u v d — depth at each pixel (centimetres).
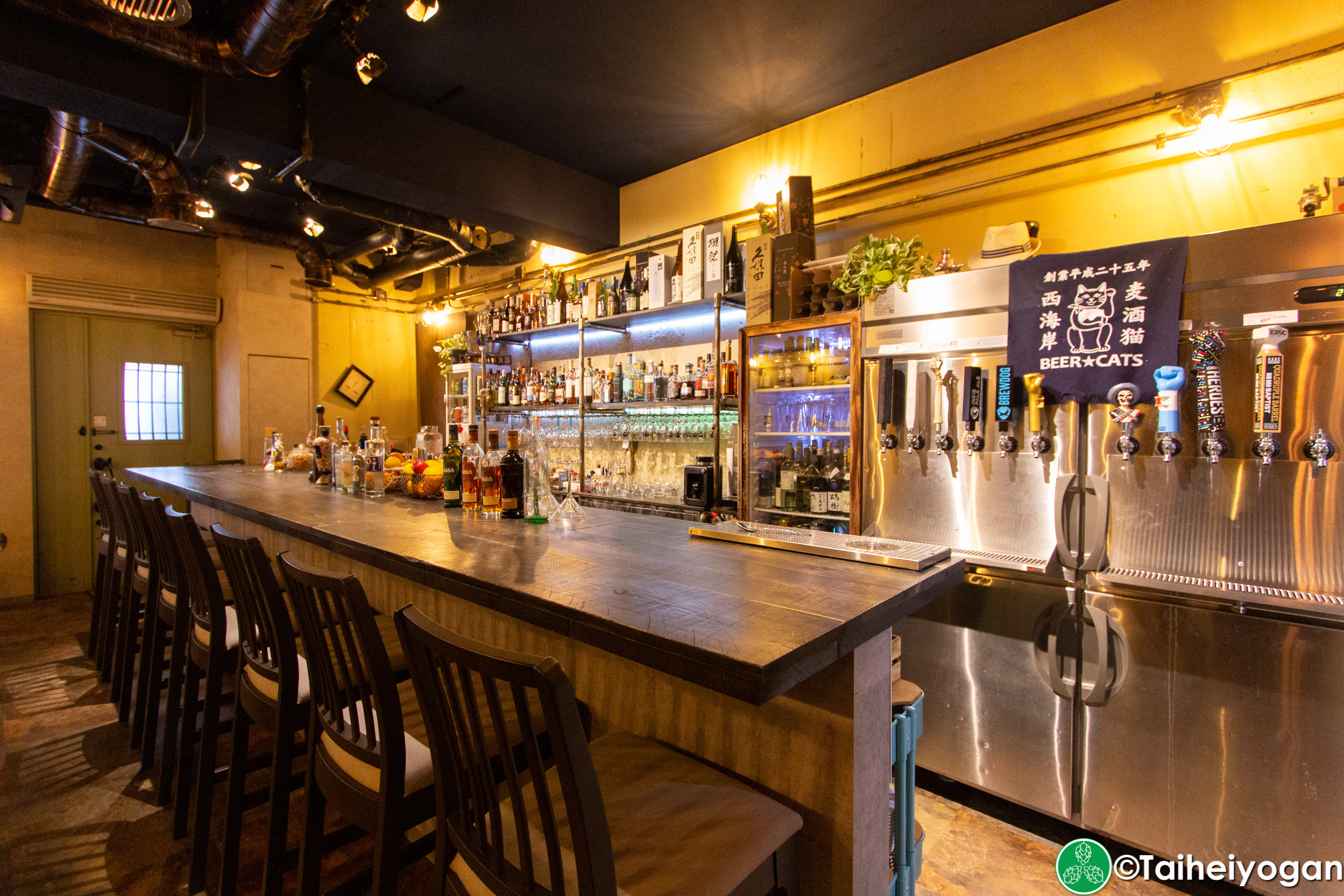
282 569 134
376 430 301
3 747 262
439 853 105
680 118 378
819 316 301
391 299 670
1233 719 190
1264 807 186
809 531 181
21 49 249
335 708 132
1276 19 241
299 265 598
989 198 310
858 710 113
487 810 105
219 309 579
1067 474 225
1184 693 199
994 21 288
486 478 217
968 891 191
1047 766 225
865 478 280
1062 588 223
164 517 221
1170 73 262
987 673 238
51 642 395
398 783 115
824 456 325
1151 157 268
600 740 134
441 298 652
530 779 129
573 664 158
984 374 245
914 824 151
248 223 516
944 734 248
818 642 96
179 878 185
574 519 215
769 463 348
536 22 291
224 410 581
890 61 320
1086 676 218
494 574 138
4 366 480
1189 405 203
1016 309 236
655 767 122
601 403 449
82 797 226
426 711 99
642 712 143
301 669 173
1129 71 271
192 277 571
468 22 291
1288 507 188
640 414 459
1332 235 180
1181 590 194
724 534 176
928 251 330
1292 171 239
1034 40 296
